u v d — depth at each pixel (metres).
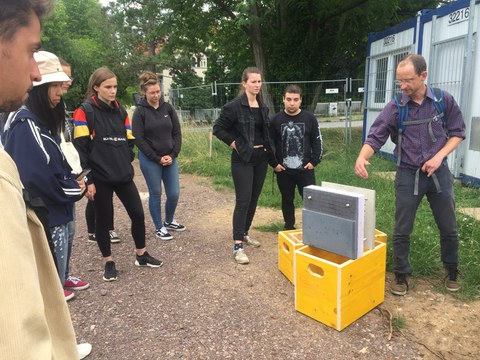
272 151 4.26
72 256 4.38
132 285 3.67
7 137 2.35
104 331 2.98
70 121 3.72
